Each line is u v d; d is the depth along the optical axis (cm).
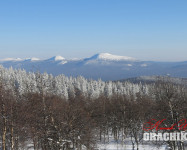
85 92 10375
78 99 5547
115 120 5194
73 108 3281
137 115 4638
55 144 2761
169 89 3170
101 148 4791
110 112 5306
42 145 3017
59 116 2961
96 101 5803
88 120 3600
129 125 4588
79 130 3080
